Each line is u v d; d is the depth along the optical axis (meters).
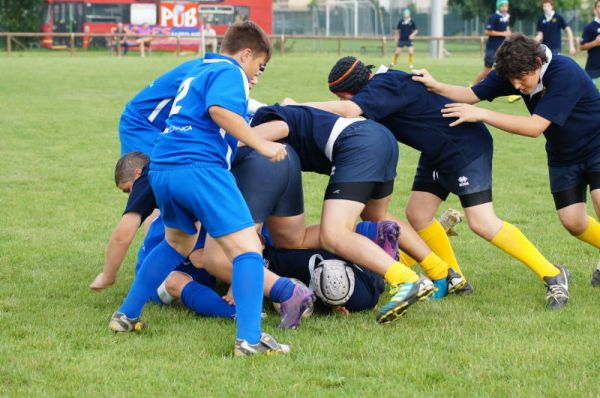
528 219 26.58
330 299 16.73
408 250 18.50
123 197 29.75
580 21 159.75
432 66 88.38
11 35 113.31
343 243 16.28
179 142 14.69
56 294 18.47
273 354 14.52
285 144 16.81
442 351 14.75
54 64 92.31
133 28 127.50
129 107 20.77
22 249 22.42
